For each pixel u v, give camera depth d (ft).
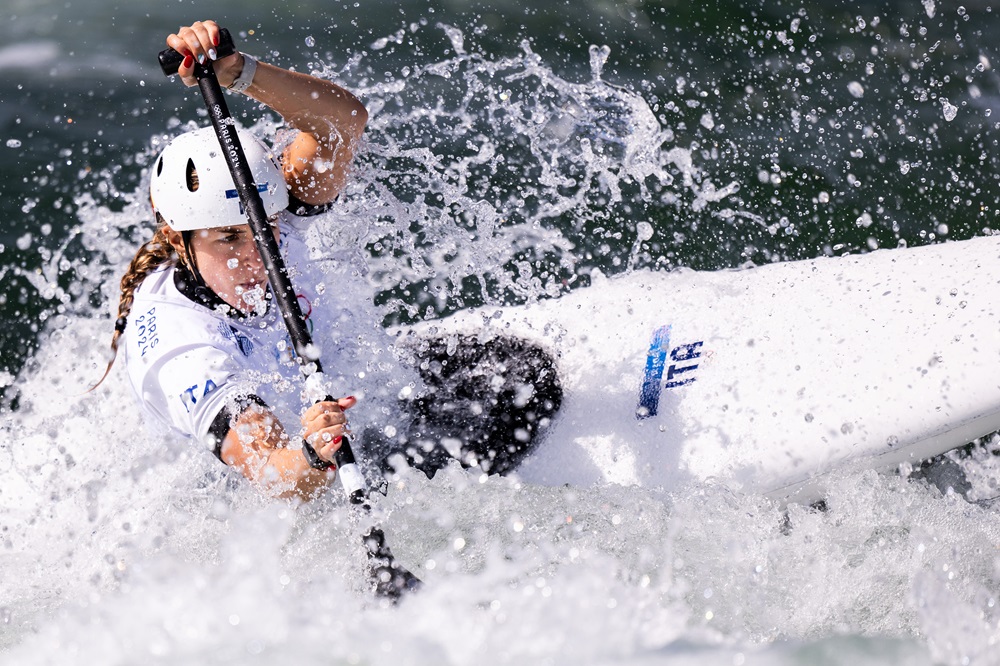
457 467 38.19
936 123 72.49
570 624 29.81
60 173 67.72
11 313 54.75
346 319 39.60
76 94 78.95
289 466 33.22
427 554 34.45
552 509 36.76
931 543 34.96
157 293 35.40
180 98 78.28
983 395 36.83
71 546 36.35
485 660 27.91
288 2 94.43
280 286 33.45
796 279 44.42
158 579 32.65
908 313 40.09
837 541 35.37
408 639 28.94
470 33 87.76
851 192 64.69
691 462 38.29
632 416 40.09
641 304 45.39
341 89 38.65
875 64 81.82
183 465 36.81
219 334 35.04
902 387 37.70
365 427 38.70
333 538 34.06
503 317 46.75
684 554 34.45
